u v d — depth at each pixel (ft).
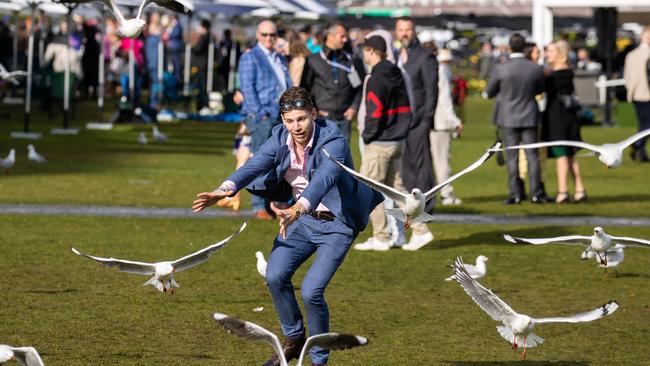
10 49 162.20
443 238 61.05
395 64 55.62
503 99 75.72
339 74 63.00
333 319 41.16
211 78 156.04
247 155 67.21
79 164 91.76
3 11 186.29
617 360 36.09
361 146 58.18
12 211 65.41
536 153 76.74
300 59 64.18
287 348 32.99
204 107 154.20
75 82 141.28
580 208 74.64
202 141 117.80
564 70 76.48
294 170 32.37
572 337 39.32
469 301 44.80
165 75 148.05
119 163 93.97
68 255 52.21
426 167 57.77
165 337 37.86
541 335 39.52
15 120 132.26
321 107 62.95
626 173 98.63
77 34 173.06
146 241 56.75
